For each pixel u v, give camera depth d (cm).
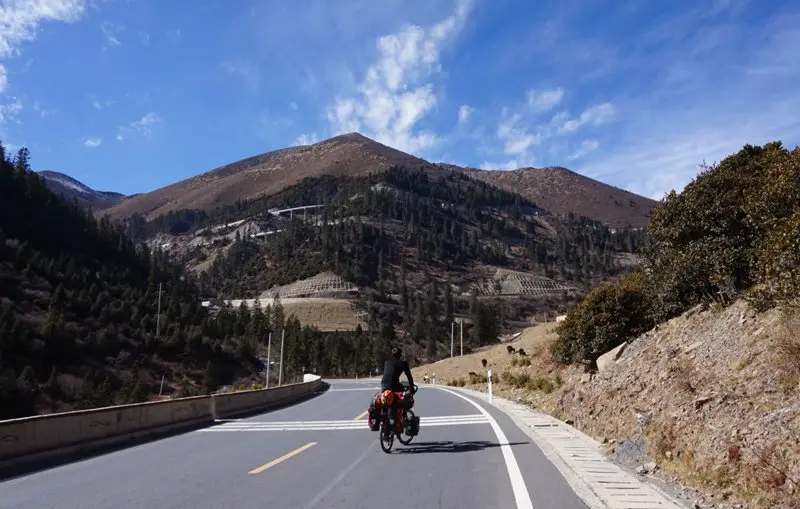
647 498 643
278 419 1706
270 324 13275
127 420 1290
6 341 7856
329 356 11250
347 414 1794
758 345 884
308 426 1488
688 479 708
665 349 1210
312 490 724
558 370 2505
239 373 10644
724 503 611
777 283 934
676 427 825
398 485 743
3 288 9781
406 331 14762
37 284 10569
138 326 10619
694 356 1060
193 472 875
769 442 634
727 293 1277
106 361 8969
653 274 1714
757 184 1357
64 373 8219
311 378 5859
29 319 9144
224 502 673
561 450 979
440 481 762
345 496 688
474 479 770
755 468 618
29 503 698
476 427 1347
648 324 1958
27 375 7438
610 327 2039
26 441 992
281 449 1087
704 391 852
